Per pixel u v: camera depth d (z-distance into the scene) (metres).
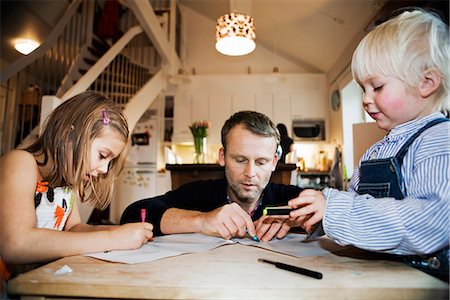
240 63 5.42
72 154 0.78
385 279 0.45
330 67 4.66
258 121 0.91
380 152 0.68
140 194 4.67
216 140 4.85
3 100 3.85
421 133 0.58
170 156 2.75
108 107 0.82
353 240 0.55
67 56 4.29
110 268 0.51
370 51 0.60
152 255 0.60
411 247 0.51
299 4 3.65
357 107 4.03
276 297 0.41
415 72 0.57
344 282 0.44
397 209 0.52
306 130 4.77
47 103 2.31
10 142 3.63
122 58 4.52
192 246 0.70
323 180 4.42
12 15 3.65
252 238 0.83
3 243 0.63
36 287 0.43
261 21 4.46
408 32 0.58
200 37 5.54
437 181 0.50
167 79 4.82
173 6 4.85
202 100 4.96
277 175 1.89
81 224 0.95
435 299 0.41
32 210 0.69
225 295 0.41
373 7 3.02
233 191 1.00
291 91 4.89
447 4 1.81
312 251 0.65
